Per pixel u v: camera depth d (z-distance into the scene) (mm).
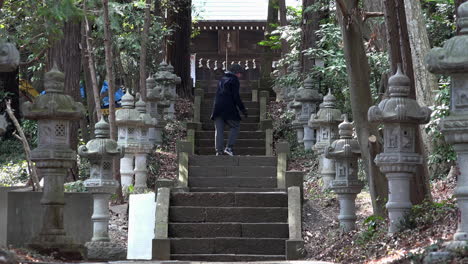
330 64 17828
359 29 10727
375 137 10406
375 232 9609
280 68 24844
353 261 9070
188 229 12227
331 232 11578
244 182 15250
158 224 12156
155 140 19375
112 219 13617
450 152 14250
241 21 42844
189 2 27328
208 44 44250
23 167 20047
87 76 20469
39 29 14578
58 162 9445
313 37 20688
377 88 17047
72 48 17922
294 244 11516
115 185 11250
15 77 25234
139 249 12367
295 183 13758
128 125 15719
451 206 8805
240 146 19422
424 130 14648
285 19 27531
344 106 18719
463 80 7051
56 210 9461
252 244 11906
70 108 9477
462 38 7016
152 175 17094
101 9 17094
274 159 15805
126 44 21453
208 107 22484
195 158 15758
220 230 12234
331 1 19656
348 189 11047
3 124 7246
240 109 16797
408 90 8945
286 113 20641
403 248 8281
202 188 15016
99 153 11078
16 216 11031
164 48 26656
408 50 10070
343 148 10961
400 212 8992
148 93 19094
